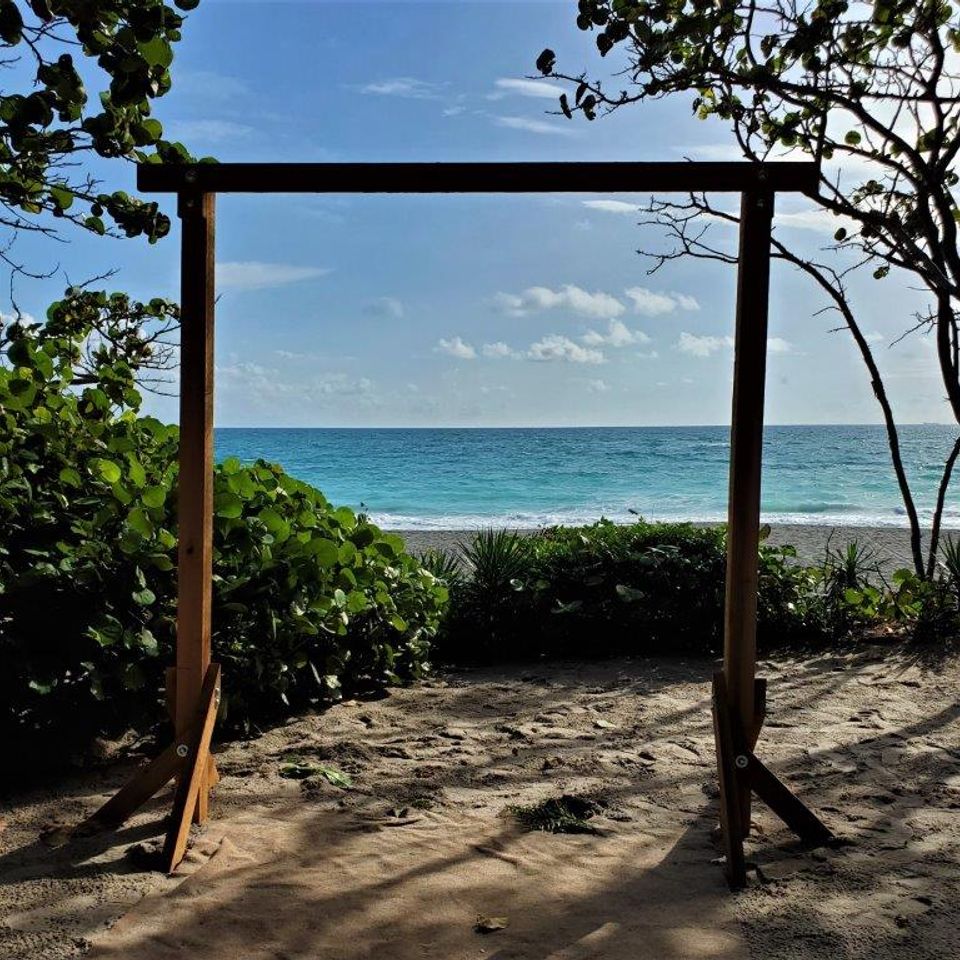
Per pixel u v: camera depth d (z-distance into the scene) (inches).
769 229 148.0
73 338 261.3
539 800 170.9
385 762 193.0
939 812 165.5
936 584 312.7
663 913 127.0
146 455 215.8
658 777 183.9
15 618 181.0
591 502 1542.8
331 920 124.7
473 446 2706.7
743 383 149.8
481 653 295.0
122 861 142.9
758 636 304.7
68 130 169.5
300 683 231.6
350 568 241.9
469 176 147.6
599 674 273.4
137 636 183.6
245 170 149.7
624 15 246.1
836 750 201.8
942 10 281.4
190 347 153.9
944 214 301.3
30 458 197.3
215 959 114.6
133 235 184.1
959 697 242.8
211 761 161.9
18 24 149.9
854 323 325.1
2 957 114.3
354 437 3489.2
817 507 1366.9
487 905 129.4
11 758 180.2
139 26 149.6
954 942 118.8
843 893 132.9
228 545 206.4
